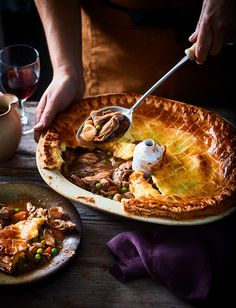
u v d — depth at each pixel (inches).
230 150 41.5
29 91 45.3
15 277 32.7
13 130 41.4
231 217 37.9
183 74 51.5
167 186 39.6
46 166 39.2
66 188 37.8
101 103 45.7
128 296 33.5
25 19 83.4
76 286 33.8
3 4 83.0
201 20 42.1
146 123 45.1
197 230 35.7
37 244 34.9
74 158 43.2
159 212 36.0
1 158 42.5
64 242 35.3
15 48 47.9
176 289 33.5
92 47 52.4
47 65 77.9
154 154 40.5
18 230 35.6
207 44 41.3
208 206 36.3
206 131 43.8
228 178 39.6
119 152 43.1
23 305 32.6
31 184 38.8
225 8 41.6
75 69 46.5
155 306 33.0
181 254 33.9
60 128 43.0
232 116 48.3
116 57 51.6
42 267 33.7
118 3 48.6
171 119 45.2
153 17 48.8
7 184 38.6
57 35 47.8
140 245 34.6
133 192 39.8
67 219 36.5
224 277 33.8
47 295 33.2
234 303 33.4
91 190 40.0
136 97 46.1
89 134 42.4
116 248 35.2
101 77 53.4
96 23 50.9
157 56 50.7
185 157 42.3
